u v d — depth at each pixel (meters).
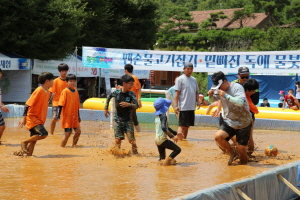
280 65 14.31
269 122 13.71
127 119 8.16
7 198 4.89
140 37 39.62
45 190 5.28
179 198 3.98
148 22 39.34
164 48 72.31
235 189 4.66
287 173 5.86
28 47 25.98
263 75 27.98
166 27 75.50
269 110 13.95
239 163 7.29
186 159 7.71
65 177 6.04
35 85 27.91
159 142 7.19
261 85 28.06
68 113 9.02
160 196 5.00
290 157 8.02
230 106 6.99
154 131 12.47
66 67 11.08
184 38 71.62
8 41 25.45
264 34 58.78
